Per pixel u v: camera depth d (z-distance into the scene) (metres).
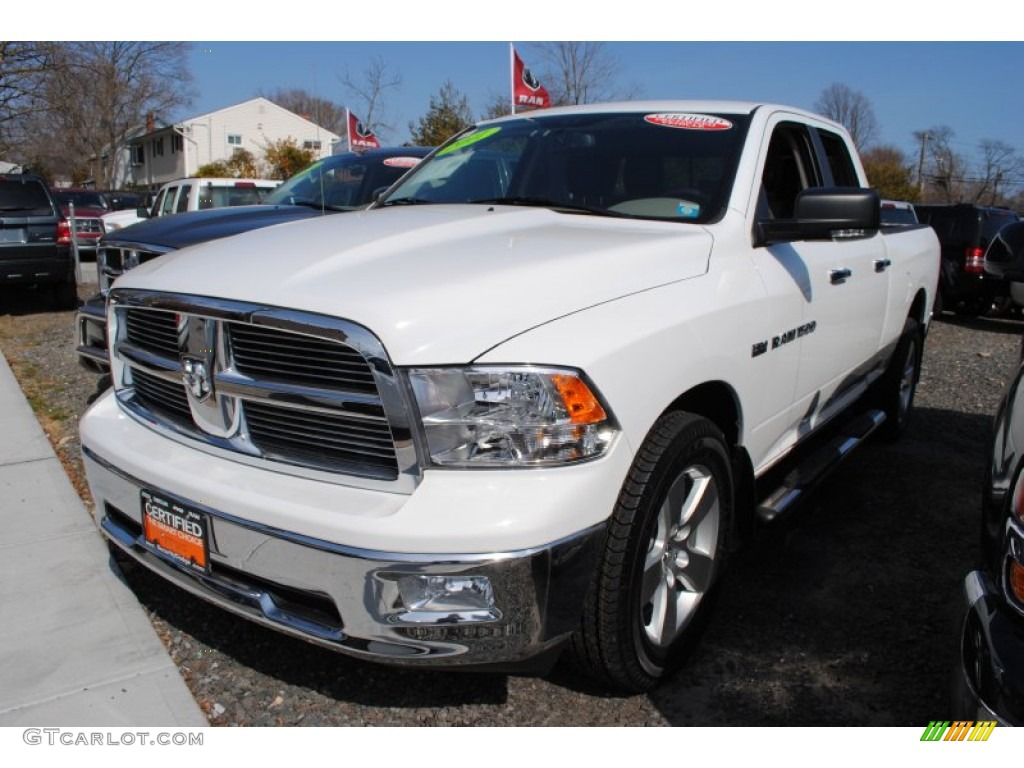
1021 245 4.82
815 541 3.85
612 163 3.49
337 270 2.38
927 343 10.27
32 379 6.81
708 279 2.78
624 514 2.30
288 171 26.03
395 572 2.05
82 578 3.38
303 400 2.26
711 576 2.81
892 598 3.33
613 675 2.49
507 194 3.64
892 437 5.23
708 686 2.74
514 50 9.48
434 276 2.29
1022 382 2.24
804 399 3.54
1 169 47.91
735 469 3.02
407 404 2.08
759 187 3.29
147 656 2.86
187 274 2.57
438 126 21.52
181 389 2.66
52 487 4.35
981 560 2.04
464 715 2.60
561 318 2.25
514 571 2.06
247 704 2.65
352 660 2.89
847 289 3.79
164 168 55.44
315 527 2.13
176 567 2.51
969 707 1.81
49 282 10.48
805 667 2.85
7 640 2.94
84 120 53.00
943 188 55.41
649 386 2.34
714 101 3.77
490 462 2.09
